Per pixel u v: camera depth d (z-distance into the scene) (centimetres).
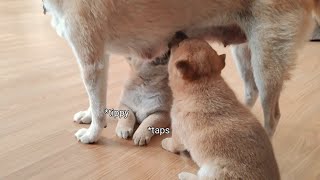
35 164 44
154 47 49
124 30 46
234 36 49
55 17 47
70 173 43
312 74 77
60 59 83
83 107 59
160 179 42
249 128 38
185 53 42
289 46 45
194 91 41
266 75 46
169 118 53
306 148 50
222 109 40
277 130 54
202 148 39
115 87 68
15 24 116
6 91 64
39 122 54
